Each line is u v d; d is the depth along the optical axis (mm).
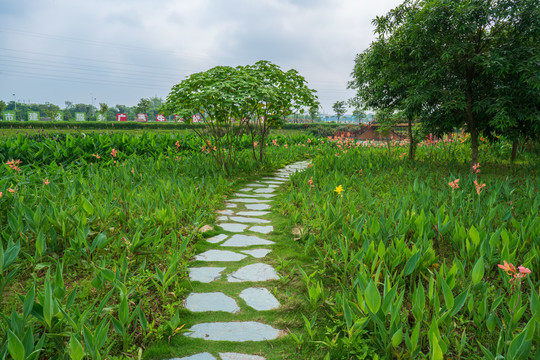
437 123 8055
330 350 2189
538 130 7199
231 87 7172
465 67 7367
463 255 3010
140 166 7391
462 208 4172
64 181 5375
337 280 2969
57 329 2115
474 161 7902
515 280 2221
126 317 2113
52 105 109000
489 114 7453
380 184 6461
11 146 7566
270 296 2869
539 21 6238
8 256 2525
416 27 7082
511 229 3982
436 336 1809
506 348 1812
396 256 2889
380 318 2084
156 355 2141
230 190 6691
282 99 8266
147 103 64125
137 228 3438
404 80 8031
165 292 2838
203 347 2229
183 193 5188
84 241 3076
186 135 11914
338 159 8562
